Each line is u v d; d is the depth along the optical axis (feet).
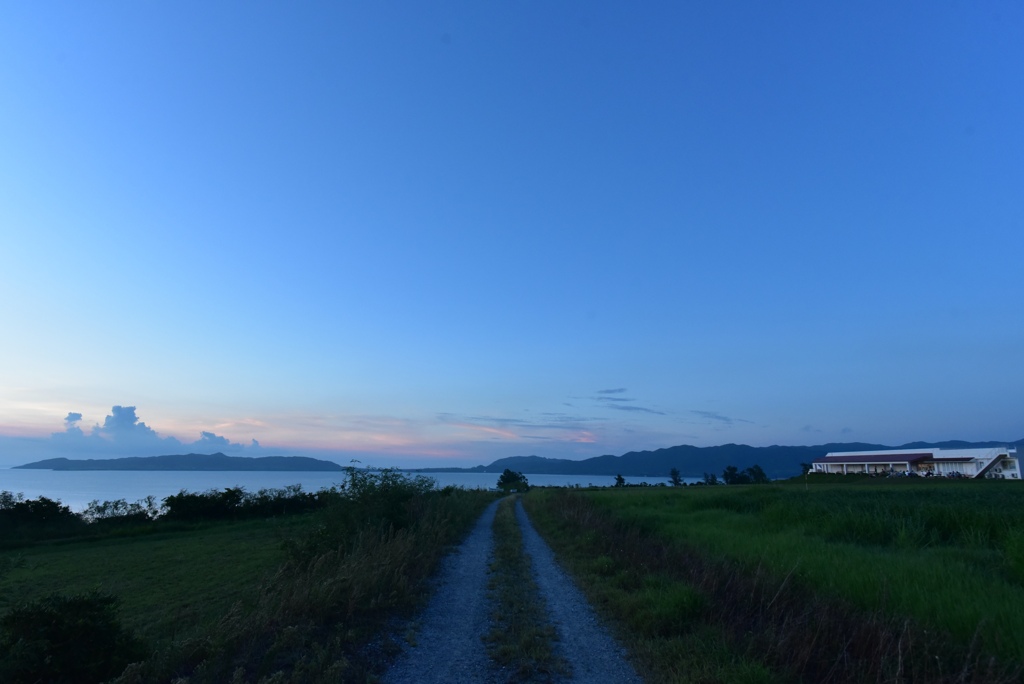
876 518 57.36
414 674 23.03
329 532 49.98
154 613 38.78
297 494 131.44
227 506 119.14
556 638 27.48
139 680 18.90
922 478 250.16
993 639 22.85
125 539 91.61
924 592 29.48
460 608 33.60
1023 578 33.78
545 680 22.40
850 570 34.86
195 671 19.39
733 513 82.17
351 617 28.17
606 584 37.52
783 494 108.37
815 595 29.35
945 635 23.24
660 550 46.75
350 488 61.00
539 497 142.41
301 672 19.66
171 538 90.38
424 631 28.86
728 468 399.65
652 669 23.09
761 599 28.86
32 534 93.56
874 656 20.81
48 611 20.89
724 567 35.81
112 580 52.29
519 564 47.44
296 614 26.43
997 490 119.55
